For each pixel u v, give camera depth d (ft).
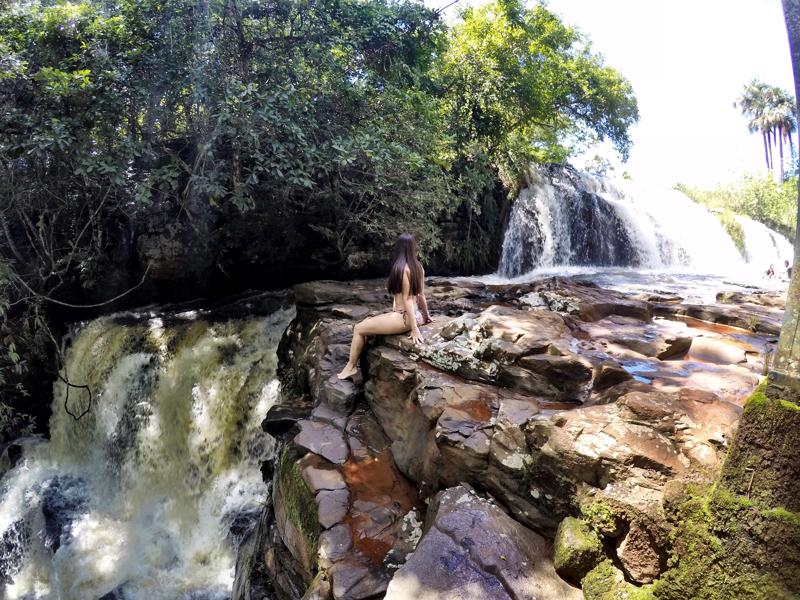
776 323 16.78
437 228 31.32
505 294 23.13
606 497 8.16
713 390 11.21
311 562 11.52
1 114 20.21
